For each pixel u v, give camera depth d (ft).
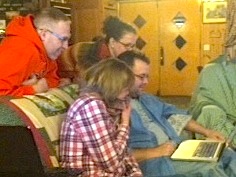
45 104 7.08
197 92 12.02
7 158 6.07
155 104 9.19
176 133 9.11
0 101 6.57
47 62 8.87
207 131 9.76
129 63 8.23
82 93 6.83
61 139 6.66
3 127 6.06
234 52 12.50
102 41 9.89
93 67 6.93
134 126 8.25
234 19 12.74
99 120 6.44
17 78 8.04
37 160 6.01
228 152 8.81
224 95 11.68
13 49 8.14
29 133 5.99
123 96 6.91
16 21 8.54
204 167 7.54
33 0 17.26
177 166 7.64
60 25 8.56
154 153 7.90
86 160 6.53
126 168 7.11
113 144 6.55
